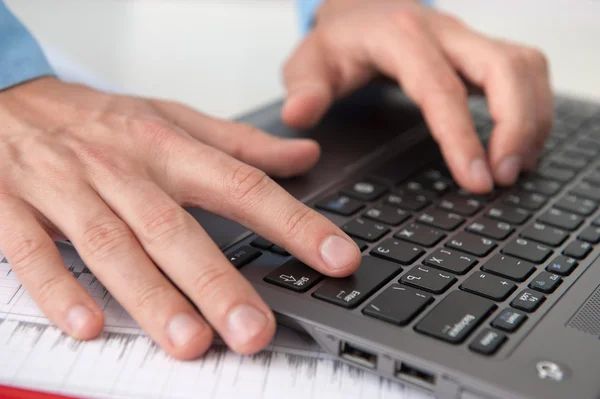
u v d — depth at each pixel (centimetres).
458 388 36
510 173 61
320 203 56
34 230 46
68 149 51
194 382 38
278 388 38
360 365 39
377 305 41
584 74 98
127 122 54
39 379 37
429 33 74
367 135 71
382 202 57
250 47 118
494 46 70
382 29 75
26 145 51
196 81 105
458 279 45
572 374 36
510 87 66
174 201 47
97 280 46
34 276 43
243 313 39
